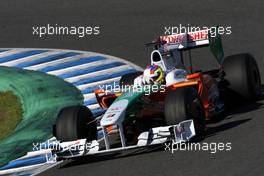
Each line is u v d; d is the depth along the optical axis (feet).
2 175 120.37
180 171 102.89
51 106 158.92
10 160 128.67
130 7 229.86
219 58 138.82
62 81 175.63
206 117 123.44
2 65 195.31
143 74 123.44
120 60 186.91
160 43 126.31
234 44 182.80
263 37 184.65
